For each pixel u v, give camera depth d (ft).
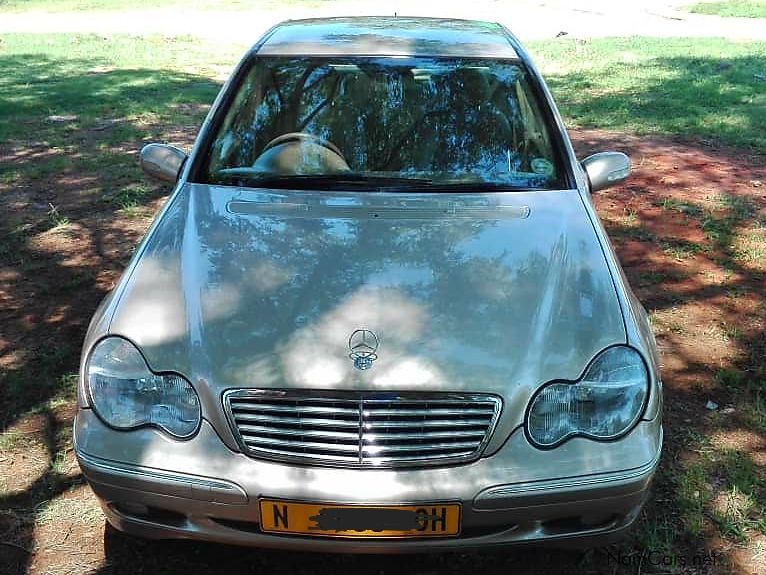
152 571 8.05
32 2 71.67
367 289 7.70
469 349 7.08
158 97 32.60
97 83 35.24
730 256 16.06
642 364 7.30
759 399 10.96
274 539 6.95
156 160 10.81
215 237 8.68
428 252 8.33
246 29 56.13
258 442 6.86
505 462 6.81
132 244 16.63
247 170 10.21
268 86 11.25
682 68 39.22
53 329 12.87
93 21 59.82
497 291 7.74
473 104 10.93
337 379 6.86
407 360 6.95
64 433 10.18
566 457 6.86
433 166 10.19
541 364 7.04
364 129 10.63
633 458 6.95
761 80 35.63
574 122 28.53
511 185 9.94
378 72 11.30
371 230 8.75
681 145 25.13
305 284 7.80
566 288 7.86
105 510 7.43
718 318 13.47
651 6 69.77
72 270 15.25
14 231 17.21
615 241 16.85
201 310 7.54
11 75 36.94
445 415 6.84
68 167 22.22
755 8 66.39
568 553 8.30
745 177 21.56
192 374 7.00
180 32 54.34
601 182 10.89
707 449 9.93
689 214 18.49
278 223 8.94
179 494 6.88
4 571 7.98
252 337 7.22
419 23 13.10
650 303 14.02
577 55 44.29
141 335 7.32
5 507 8.87
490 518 6.82
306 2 73.20
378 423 6.79
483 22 13.58
